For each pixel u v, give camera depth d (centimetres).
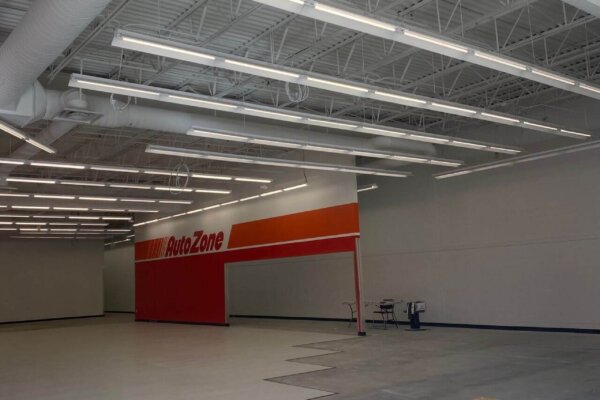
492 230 1580
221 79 1097
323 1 539
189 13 807
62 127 1109
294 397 812
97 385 1004
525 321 1485
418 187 1802
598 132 1343
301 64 1036
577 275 1385
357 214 1609
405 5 827
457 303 1664
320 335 1636
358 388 851
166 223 2514
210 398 841
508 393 765
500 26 943
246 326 2062
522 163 1516
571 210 1405
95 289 3216
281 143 1162
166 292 2473
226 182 2080
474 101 1361
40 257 3056
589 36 1018
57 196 1759
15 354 1546
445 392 790
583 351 1103
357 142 1431
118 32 593
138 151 1628
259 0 519
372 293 1934
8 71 753
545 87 1299
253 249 1977
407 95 868
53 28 626
